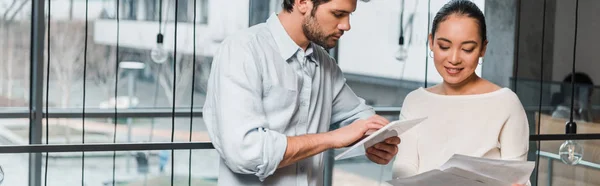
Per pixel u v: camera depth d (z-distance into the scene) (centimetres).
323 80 179
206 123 169
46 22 278
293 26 165
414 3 316
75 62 282
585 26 332
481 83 188
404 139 189
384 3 312
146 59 287
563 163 280
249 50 159
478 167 159
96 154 260
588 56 335
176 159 267
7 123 280
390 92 318
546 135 258
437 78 322
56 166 255
